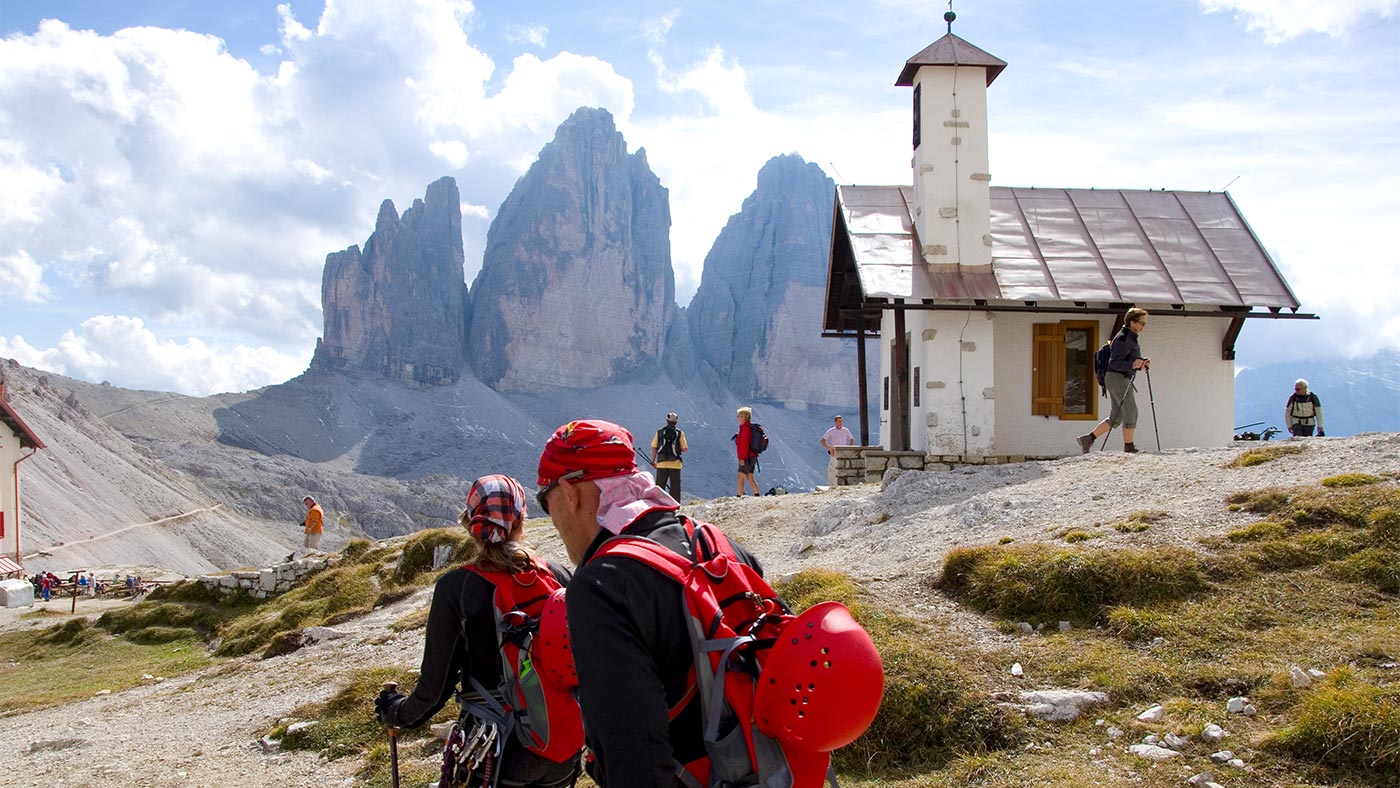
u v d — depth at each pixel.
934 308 19.16
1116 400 15.76
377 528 186.50
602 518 2.87
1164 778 5.32
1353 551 7.88
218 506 147.88
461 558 19.88
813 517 14.95
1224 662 6.61
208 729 10.41
